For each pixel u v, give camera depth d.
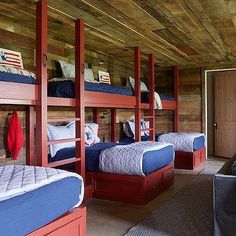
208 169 5.39
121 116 5.89
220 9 3.03
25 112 3.62
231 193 2.09
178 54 5.35
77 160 3.22
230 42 4.45
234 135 6.60
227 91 6.78
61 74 4.16
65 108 4.41
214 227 2.14
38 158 2.71
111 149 3.56
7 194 1.59
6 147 3.39
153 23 3.49
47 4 2.86
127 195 3.43
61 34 3.95
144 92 5.43
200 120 6.52
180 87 6.71
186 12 3.12
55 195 1.84
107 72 5.50
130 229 2.65
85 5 2.91
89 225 2.76
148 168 3.41
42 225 1.73
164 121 6.89
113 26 3.61
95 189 3.60
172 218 2.92
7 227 1.48
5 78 2.35
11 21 3.43
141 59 5.79
